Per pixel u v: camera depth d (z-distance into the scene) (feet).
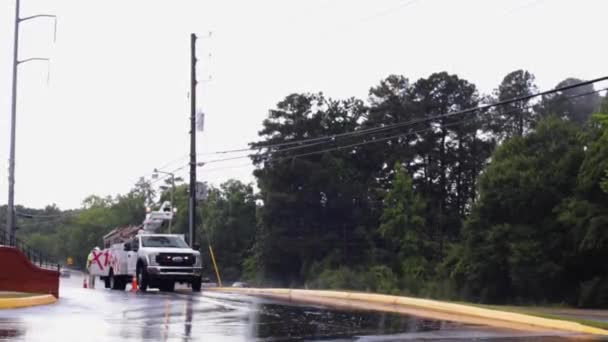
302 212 270.05
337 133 274.98
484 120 282.77
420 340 45.98
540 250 174.50
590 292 159.33
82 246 451.53
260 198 301.84
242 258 326.24
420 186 280.51
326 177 267.18
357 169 280.72
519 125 283.79
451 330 51.78
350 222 271.69
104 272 115.65
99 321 53.31
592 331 52.80
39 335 44.24
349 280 238.89
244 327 51.57
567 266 174.40
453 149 284.20
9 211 112.37
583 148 182.09
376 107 281.54
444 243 253.85
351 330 50.88
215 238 330.54
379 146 279.49
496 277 184.75
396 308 69.97
